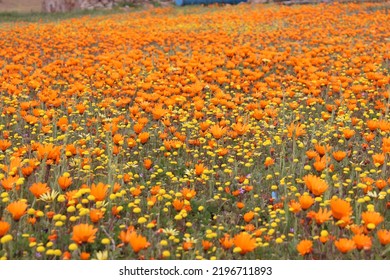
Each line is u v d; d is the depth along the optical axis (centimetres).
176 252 474
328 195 545
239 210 568
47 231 498
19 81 1002
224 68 1263
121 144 708
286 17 2286
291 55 1425
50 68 1127
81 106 788
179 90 910
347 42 1597
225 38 1590
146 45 1669
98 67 1168
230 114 896
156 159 723
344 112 902
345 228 490
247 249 428
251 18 2262
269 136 800
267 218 553
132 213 543
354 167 662
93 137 766
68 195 505
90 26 2261
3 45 1762
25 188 576
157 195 556
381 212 555
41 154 565
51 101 838
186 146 752
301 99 959
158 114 744
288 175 637
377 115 875
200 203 584
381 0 2809
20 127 841
